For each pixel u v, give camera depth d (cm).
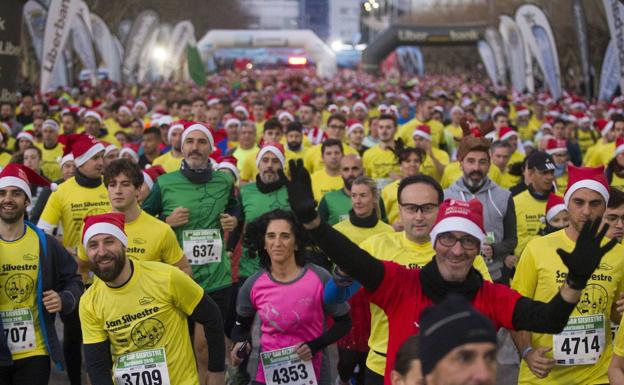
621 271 967
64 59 6316
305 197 655
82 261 1317
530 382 978
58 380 1477
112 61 7375
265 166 1548
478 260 958
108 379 920
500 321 703
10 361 1048
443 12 14250
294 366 1041
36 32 4762
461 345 423
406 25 10406
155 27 7481
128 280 912
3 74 3378
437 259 715
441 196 903
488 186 1408
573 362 964
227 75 13125
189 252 1388
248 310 1067
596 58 6444
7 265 1052
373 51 10688
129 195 1174
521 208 1534
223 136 1956
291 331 1039
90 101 5225
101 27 7269
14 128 3419
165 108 4062
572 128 3381
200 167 1403
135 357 918
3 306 1053
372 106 5019
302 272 1049
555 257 965
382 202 1528
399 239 976
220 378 964
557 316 662
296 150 2350
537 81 7600
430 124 2741
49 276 1071
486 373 422
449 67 14450
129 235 1188
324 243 677
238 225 1538
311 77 12156
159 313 920
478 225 702
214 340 952
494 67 9531
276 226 1029
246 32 12512
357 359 1227
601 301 962
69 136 1461
